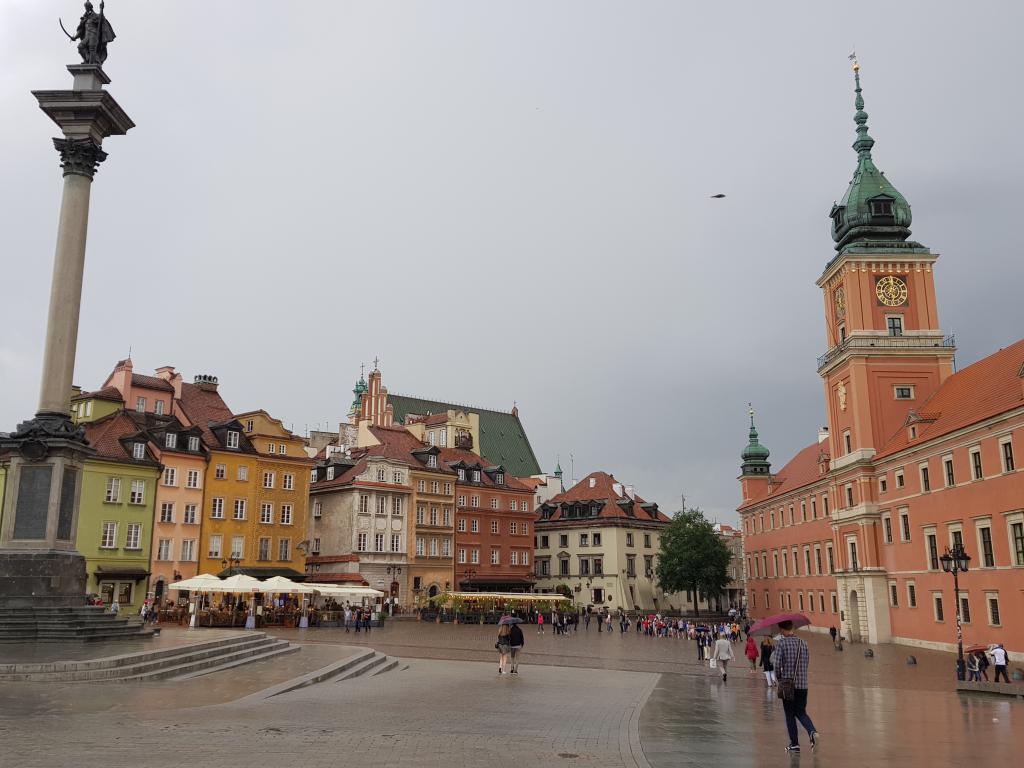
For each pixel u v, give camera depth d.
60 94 33.25
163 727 16.16
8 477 30.52
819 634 87.44
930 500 62.41
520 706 22.64
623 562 120.12
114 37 35.84
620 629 85.38
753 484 120.75
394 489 99.44
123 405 80.75
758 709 23.55
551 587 123.31
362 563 94.62
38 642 28.02
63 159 33.22
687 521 113.06
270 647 34.91
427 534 102.81
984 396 58.97
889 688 33.91
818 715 23.11
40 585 29.55
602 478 130.12
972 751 16.48
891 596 70.19
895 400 74.38
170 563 76.62
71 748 13.80
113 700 19.61
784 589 101.62
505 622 34.22
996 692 30.64
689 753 15.83
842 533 78.44
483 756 14.60
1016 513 50.94
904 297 76.31
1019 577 50.69
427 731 17.30
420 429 118.50
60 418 31.23
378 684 27.62
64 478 30.78
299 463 89.12
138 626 32.34
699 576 109.88
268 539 85.31
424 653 46.91
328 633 63.12
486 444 142.75
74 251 32.44
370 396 135.50
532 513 119.94
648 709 23.20
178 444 79.38
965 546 57.34
